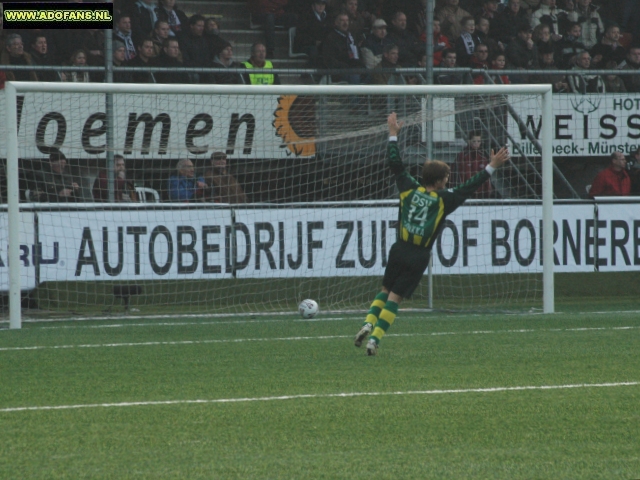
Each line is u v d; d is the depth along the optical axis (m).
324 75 52.91
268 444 15.58
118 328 33.91
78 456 14.73
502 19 56.72
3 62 47.12
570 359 25.22
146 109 44.88
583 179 55.47
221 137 46.88
